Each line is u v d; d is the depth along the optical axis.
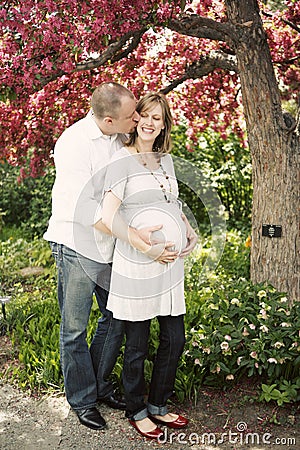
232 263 5.90
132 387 3.35
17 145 4.82
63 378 3.90
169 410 3.62
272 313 3.65
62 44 3.71
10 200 8.16
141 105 3.09
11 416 3.61
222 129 5.88
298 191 4.29
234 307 3.79
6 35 3.84
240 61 4.12
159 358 3.37
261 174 4.32
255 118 4.21
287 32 5.12
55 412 3.64
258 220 4.38
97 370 3.62
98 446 3.31
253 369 3.55
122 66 4.78
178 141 7.81
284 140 4.22
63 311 3.43
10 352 4.34
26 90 4.06
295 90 5.45
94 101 3.13
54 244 3.40
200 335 3.74
